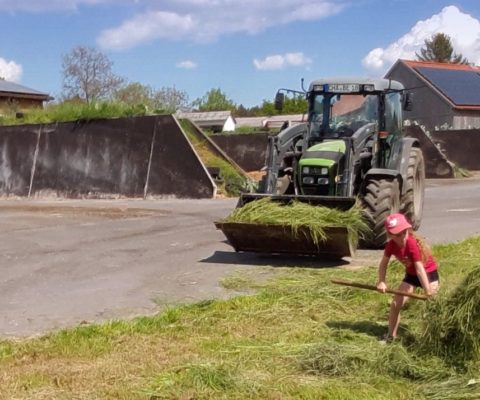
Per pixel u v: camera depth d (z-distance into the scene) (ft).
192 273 32.40
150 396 16.84
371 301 25.21
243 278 30.71
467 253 32.50
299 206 33.19
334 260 33.99
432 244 37.19
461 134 100.53
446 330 18.49
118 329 22.90
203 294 28.40
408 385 17.46
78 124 78.95
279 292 27.27
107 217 55.06
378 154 39.63
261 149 100.83
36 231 47.85
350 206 33.60
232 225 33.01
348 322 22.99
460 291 18.75
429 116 149.69
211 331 22.48
